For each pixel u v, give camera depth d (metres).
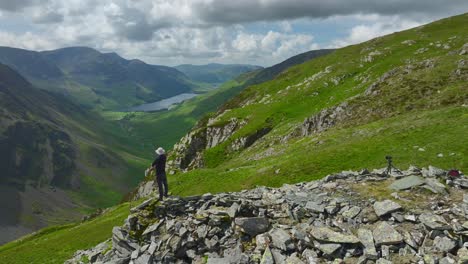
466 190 19.48
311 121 85.00
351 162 45.31
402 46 142.00
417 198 18.92
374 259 15.26
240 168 68.50
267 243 17.67
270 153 78.00
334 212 18.86
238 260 17.30
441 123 47.06
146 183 118.88
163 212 22.14
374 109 69.12
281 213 19.86
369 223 17.50
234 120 139.00
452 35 141.00
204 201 22.31
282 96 146.38
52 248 63.03
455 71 68.69
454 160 36.50
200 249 19.03
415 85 69.75
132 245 21.00
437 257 14.49
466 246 14.71
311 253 16.48
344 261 15.58
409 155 40.78
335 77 134.00
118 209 83.69
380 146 46.25
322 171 46.00
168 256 19.19
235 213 19.88
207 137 142.75
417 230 16.28
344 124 71.06
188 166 127.81
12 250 73.94
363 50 178.12
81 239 63.31
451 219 16.56
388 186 20.89
